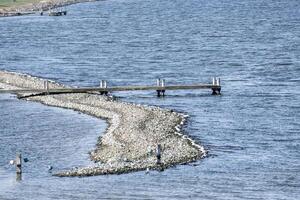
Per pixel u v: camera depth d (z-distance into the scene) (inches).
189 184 5994.1
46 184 6023.6
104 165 6437.0
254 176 6200.8
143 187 5925.2
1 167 6535.4
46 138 7539.4
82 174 6215.6
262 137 7490.2
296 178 6156.5
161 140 7126.0
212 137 7490.2
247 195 5777.6
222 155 6781.5
